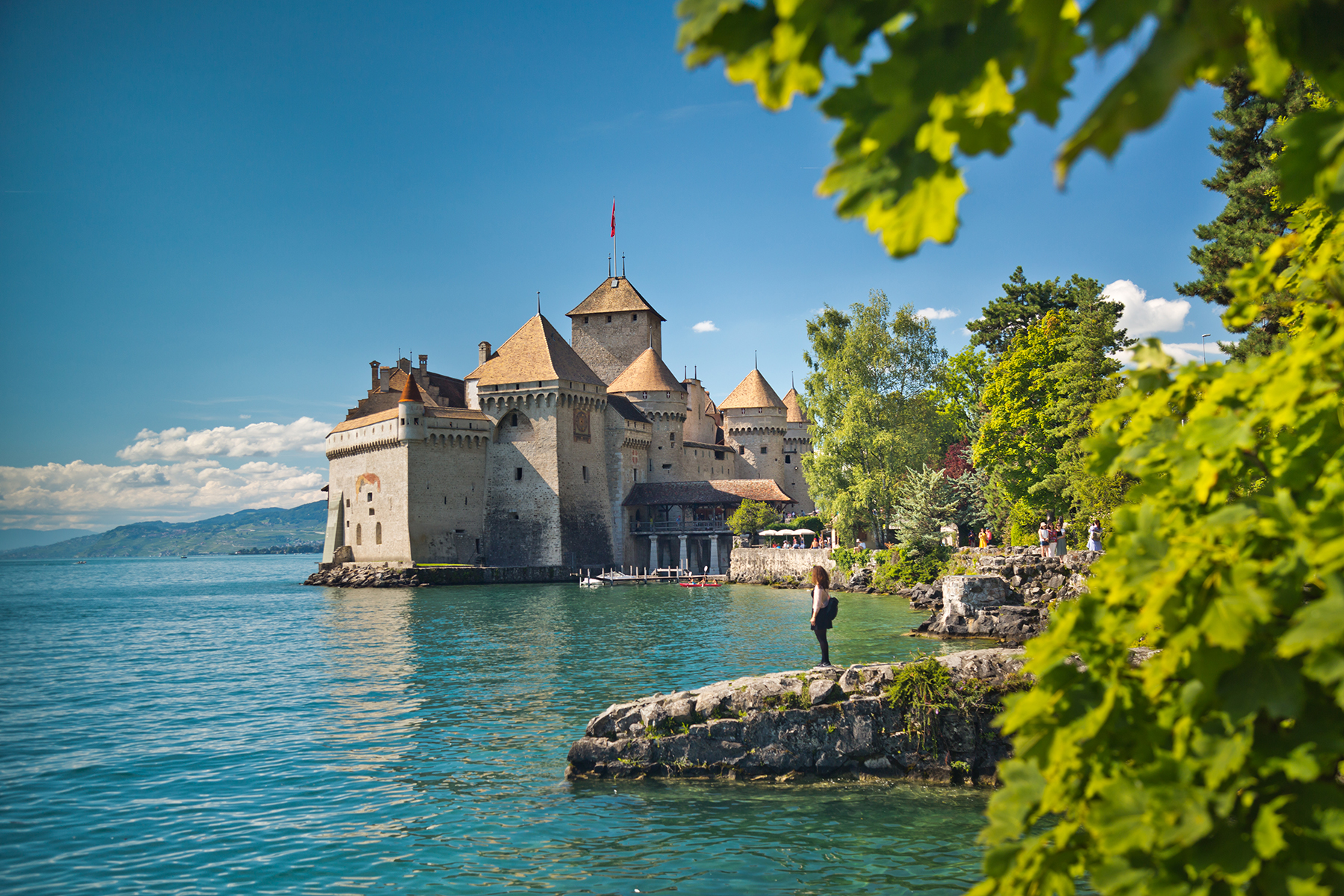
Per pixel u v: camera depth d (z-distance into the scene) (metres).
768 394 117.00
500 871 10.66
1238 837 2.64
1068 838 3.08
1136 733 3.10
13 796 15.20
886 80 1.80
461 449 93.75
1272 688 2.61
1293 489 3.26
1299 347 3.38
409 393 90.50
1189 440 3.33
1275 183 24.23
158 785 15.69
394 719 20.95
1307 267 4.11
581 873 10.45
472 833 12.05
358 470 98.25
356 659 34.00
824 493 62.53
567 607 57.94
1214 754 2.71
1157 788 2.72
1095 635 3.27
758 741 13.73
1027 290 65.31
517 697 23.52
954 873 9.98
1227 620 2.62
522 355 96.38
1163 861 2.71
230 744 19.05
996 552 41.06
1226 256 27.16
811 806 12.38
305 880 10.75
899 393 62.06
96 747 19.36
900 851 10.66
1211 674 2.73
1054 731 3.17
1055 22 1.67
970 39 1.74
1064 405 42.12
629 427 101.31
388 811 13.33
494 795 13.75
